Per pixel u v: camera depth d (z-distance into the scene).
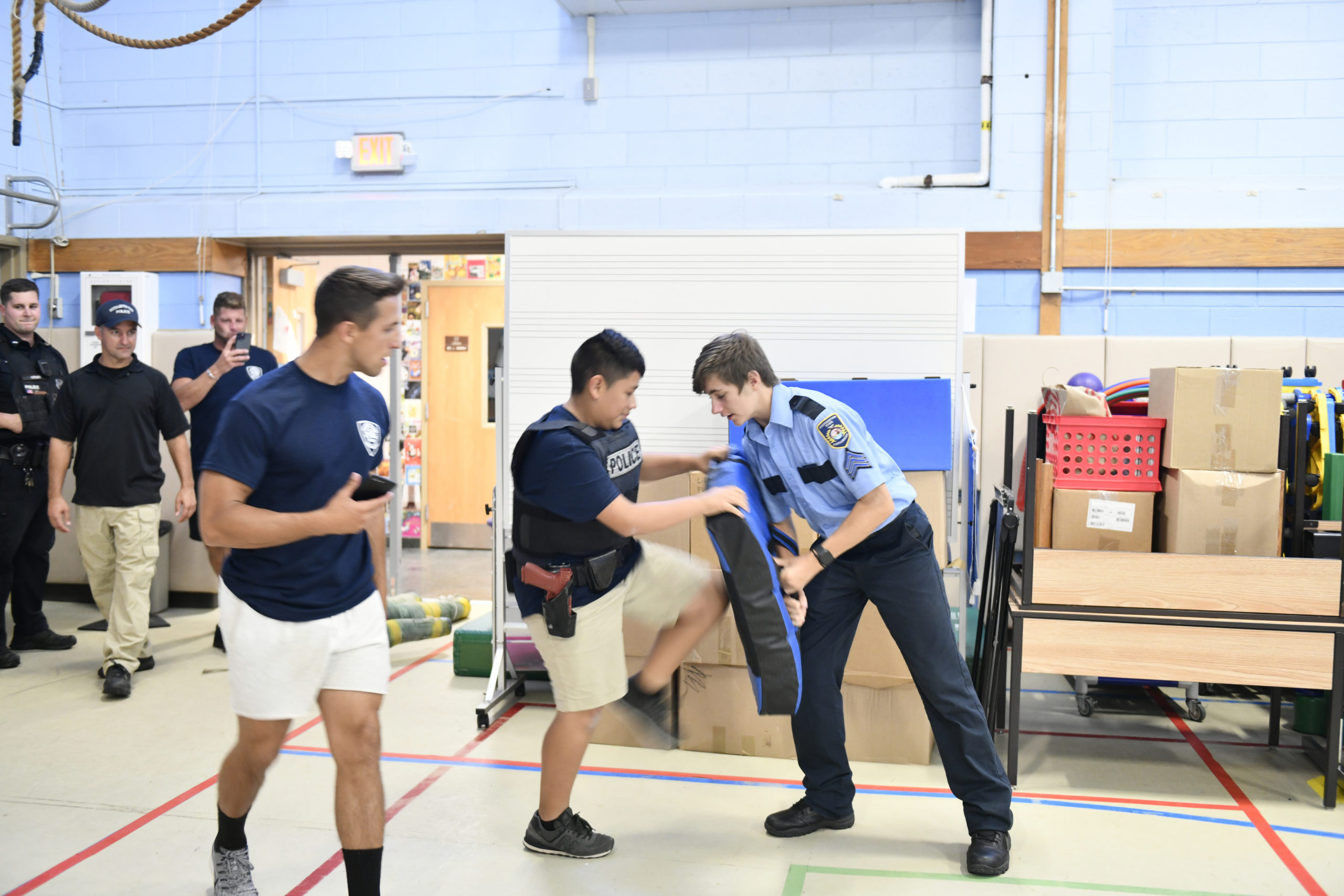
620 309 3.45
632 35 5.60
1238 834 2.59
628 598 2.39
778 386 2.40
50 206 6.04
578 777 3.00
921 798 2.84
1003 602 3.10
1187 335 5.08
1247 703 3.79
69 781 2.93
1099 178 5.10
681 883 2.32
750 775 3.02
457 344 7.48
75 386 3.82
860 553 2.42
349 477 1.97
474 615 5.26
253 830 2.59
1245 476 2.88
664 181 5.60
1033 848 2.50
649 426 3.44
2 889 2.27
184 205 5.88
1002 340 4.70
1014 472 4.63
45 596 5.55
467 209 5.63
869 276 3.33
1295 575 2.78
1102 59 5.08
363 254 6.03
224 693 3.83
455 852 2.47
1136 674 2.85
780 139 5.50
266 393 1.88
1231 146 5.24
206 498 1.82
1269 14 5.18
